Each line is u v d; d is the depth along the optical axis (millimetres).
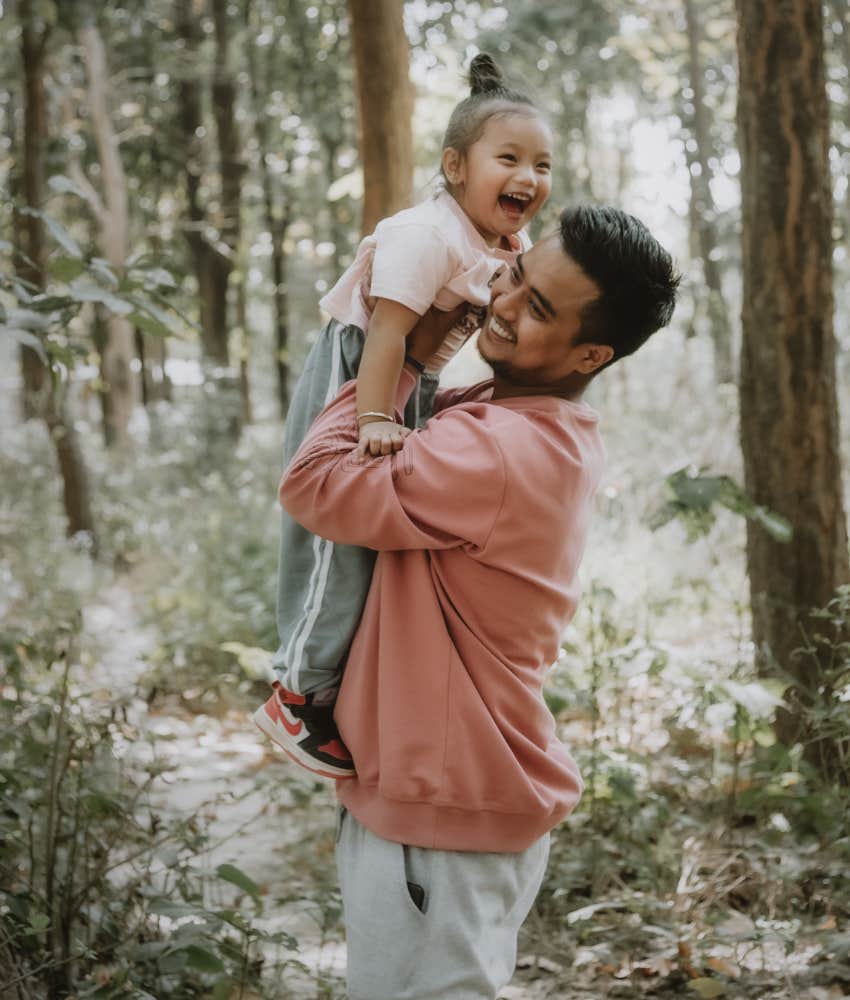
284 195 20719
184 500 12188
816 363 4422
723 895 3547
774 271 4410
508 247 2350
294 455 2180
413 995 2033
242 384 22969
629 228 1997
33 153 11086
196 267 19391
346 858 2164
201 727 5949
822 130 4410
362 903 2064
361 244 2211
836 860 3680
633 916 3506
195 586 7879
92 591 8734
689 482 4043
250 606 7215
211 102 20391
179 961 2719
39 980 2768
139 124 19703
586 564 6184
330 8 17609
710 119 15820
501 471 1961
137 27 18516
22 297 3326
